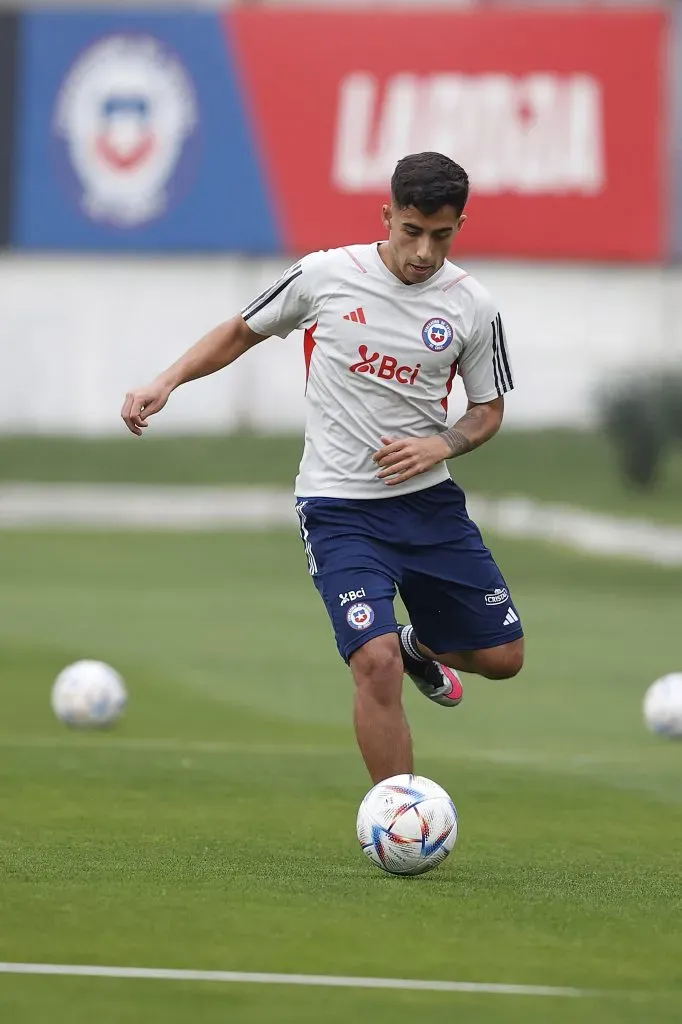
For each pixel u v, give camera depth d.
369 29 159.50
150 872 22.72
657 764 38.34
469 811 30.42
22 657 60.88
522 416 174.88
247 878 22.41
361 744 23.53
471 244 159.62
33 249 163.25
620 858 25.38
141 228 162.50
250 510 149.25
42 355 175.38
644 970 17.62
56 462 168.00
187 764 36.62
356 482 24.45
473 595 25.12
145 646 65.50
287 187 161.00
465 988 16.67
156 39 161.00
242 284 173.62
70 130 162.25
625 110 157.50
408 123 159.50
